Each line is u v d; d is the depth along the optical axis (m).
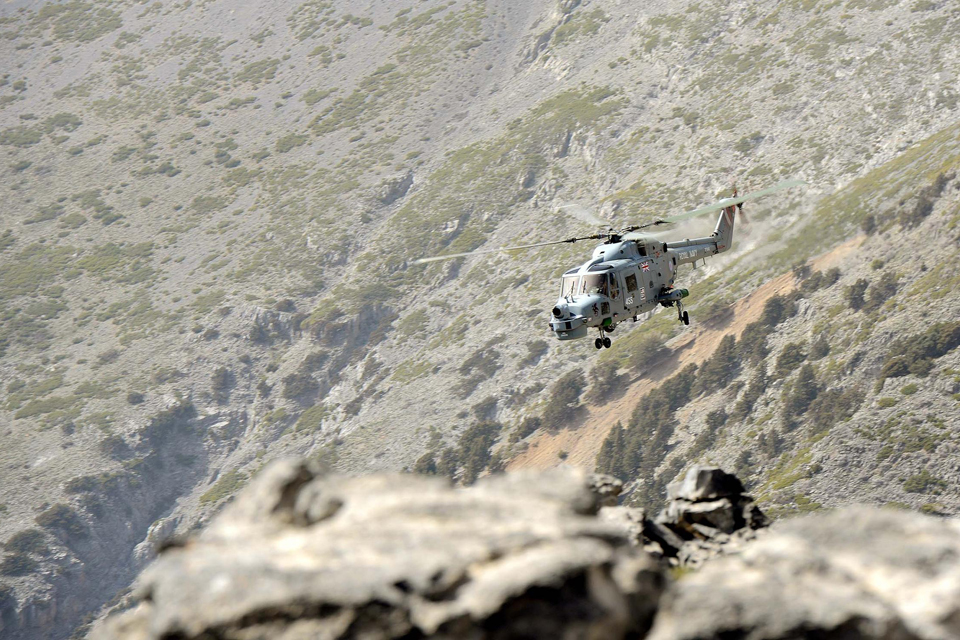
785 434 121.06
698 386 141.62
